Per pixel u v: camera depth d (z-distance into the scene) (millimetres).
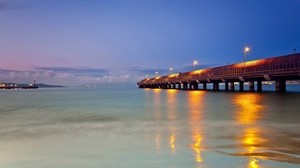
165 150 12312
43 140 15109
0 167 10109
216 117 25016
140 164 10211
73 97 78562
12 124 22312
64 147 13219
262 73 65375
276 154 11438
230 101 47062
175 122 22031
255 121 21953
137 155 11453
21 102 55344
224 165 9938
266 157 10969
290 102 41531
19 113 32000
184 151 12086
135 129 18703
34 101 58938
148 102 48625
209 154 11508
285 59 57875
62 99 66938
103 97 74250
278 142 13898
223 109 32938
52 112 32906
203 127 19156
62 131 18297
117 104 44969
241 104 39969
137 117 25922
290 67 56281
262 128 18391
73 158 11148
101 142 14312
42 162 10656
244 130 17672
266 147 12789
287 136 15508
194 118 24516
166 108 35688
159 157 11102
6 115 29734
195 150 12273
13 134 17203
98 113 30547
